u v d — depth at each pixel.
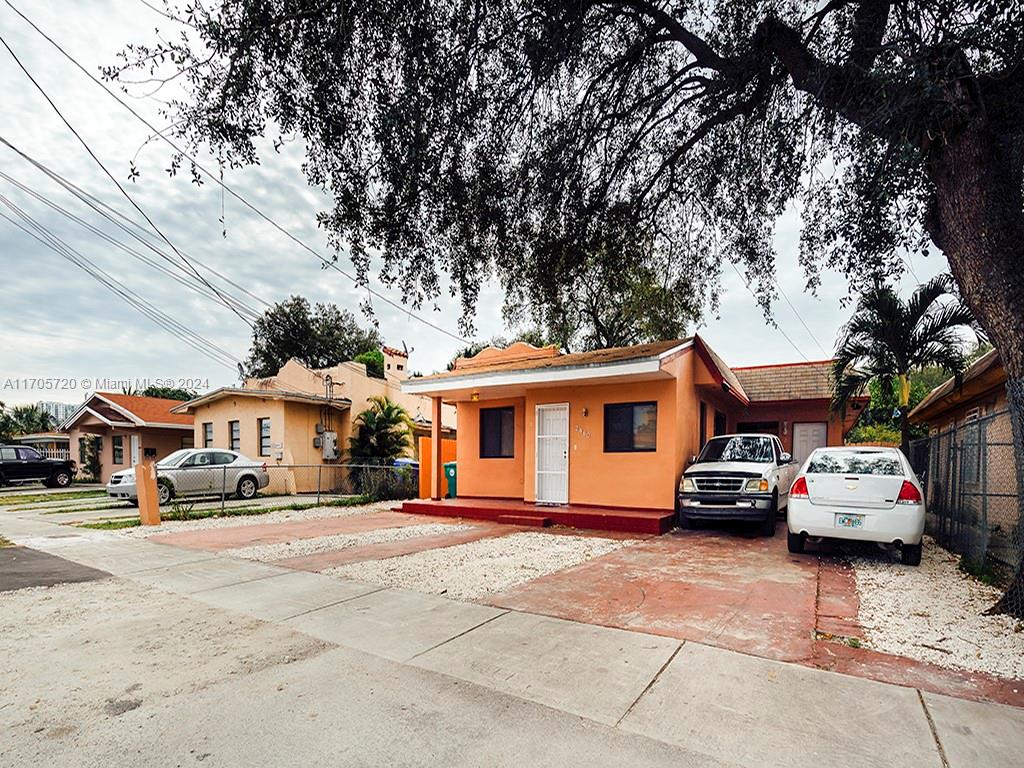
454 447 17.64
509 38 5.97
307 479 20.06
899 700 3.42
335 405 21.02
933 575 6.78
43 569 7.37
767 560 7.66
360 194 6.31
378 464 20.25
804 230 7.71
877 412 20.27
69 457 30.47
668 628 4.79
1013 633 4.61
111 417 25.55
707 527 10.95
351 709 3.37
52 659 4.21
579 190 7.84
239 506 15.30
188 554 8.40
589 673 3.85
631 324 21.55
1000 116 4.86
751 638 4.53
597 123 7.31
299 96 5.56
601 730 3.10
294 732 3.11
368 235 6.58
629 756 2.84
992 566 6.96
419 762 2.81
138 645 4.49
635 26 6.97
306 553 8.39
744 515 9.59
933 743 2.94
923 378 20.83
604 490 11.85
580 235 8.55
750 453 10.88
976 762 2.77
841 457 8.14
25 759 2.87
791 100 6.81
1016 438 4.90
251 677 3.85
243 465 17.34
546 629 4.78
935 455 11.74
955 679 3.73
